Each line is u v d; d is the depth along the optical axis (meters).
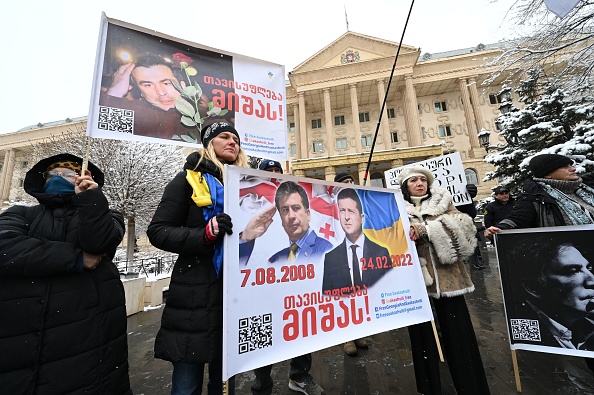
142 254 17.86
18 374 1.07
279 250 1.48
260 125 2.31
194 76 2.06
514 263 1.97
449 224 1.92
